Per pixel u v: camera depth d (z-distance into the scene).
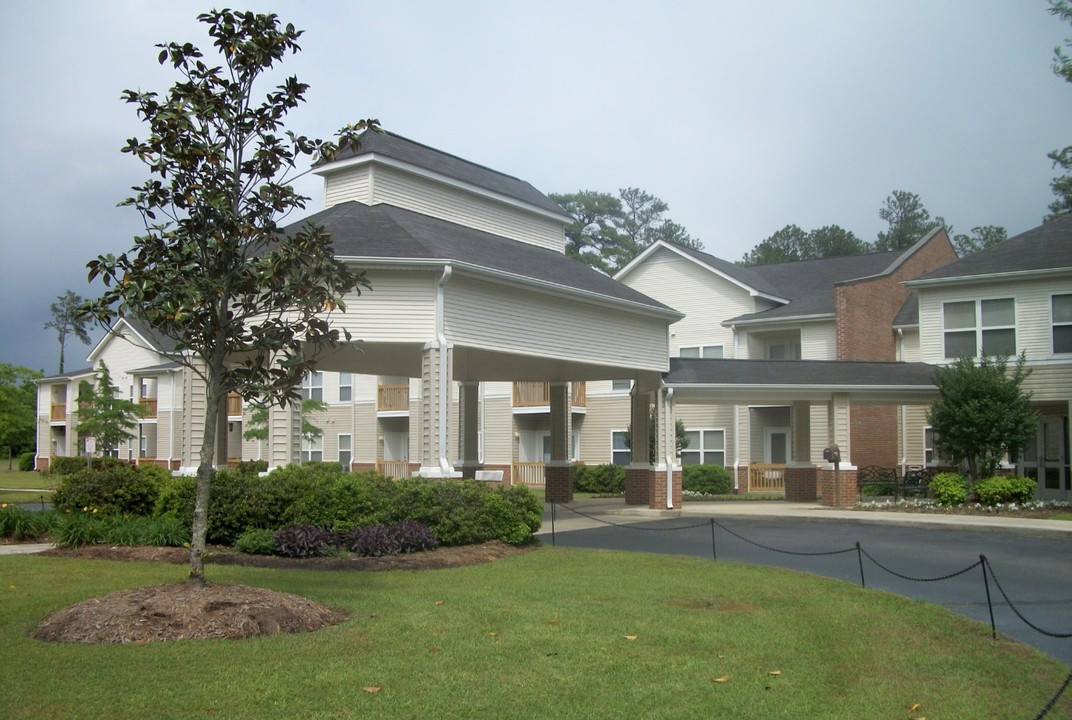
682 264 35.81
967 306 25.88
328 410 41.94
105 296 9.12
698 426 34.62
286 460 17.16
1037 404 25.31
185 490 15.27
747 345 33.69
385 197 21.92
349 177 22.16
